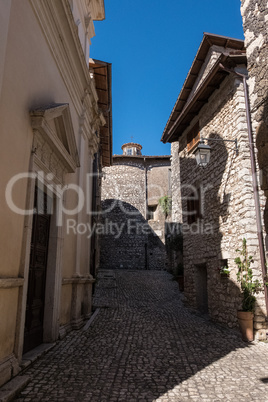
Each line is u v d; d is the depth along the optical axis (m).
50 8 5.06
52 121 5.27
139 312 8.92
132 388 3.45
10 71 3.68
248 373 4.04
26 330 4.50
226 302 7.54
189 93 10.81
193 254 10.01
